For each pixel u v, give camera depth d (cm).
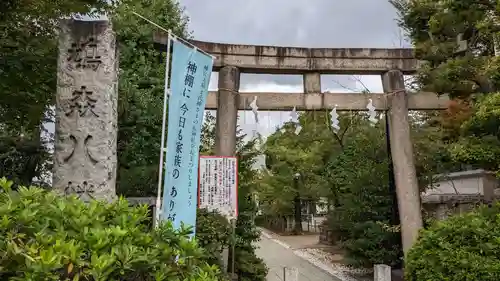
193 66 582
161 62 1062
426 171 1179
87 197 505
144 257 241
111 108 534
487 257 614
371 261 1227
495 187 1257
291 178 2442
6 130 850
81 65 531
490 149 732
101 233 243
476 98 804
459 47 875
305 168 2278
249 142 1338
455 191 1585
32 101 715
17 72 619
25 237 235
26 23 659
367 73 1002
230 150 891
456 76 826
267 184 2480
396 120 971
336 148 1933
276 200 2531
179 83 556
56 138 522
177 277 262
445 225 693
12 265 206
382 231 1209
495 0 791
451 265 629
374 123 1399
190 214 575
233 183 864
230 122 905
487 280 589
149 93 955
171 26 1116
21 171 838
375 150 1305
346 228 1392
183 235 300
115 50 553
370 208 1243
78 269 221
